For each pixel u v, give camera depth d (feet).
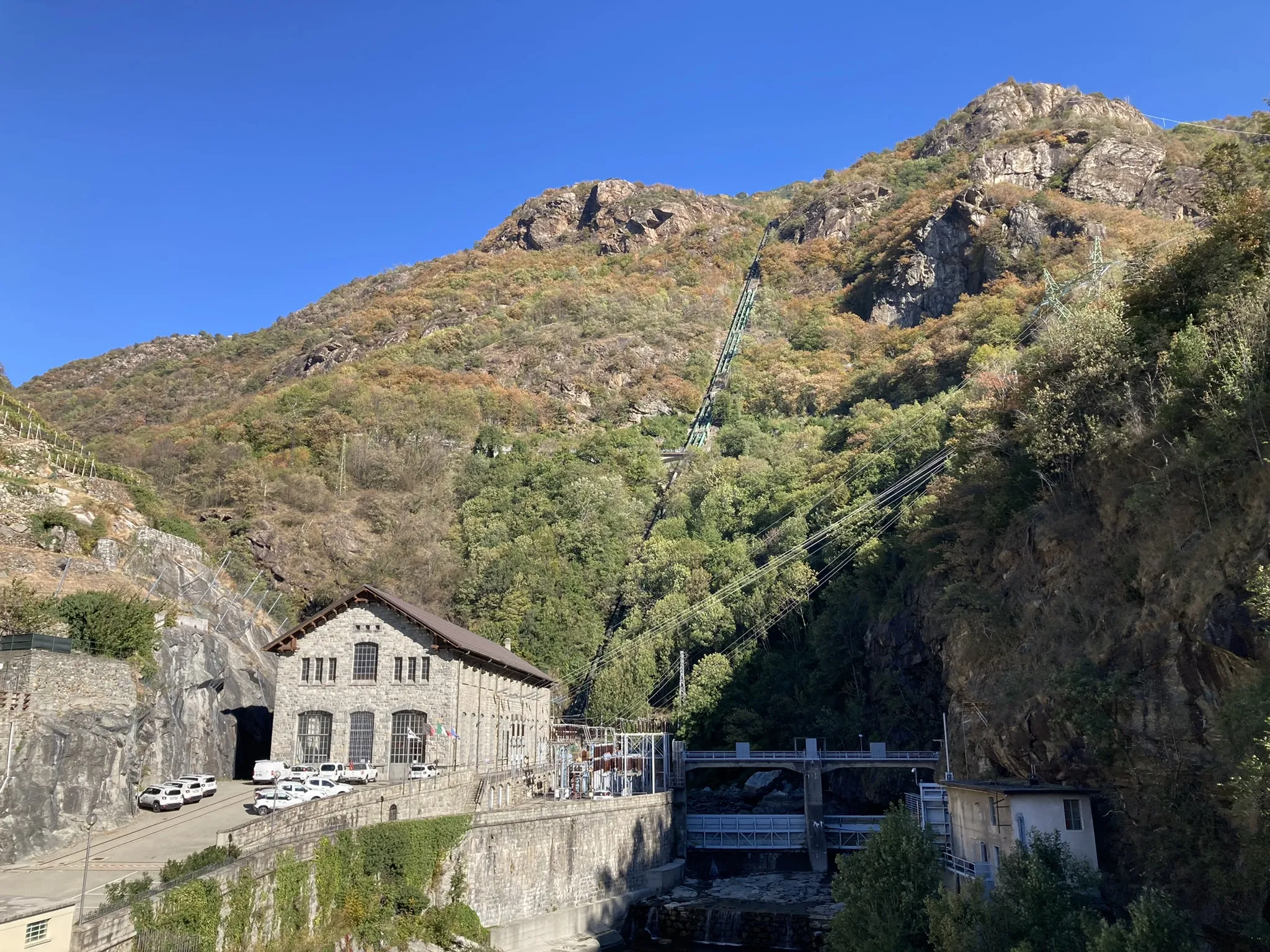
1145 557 146.00
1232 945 106.73
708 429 615.57
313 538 409.90
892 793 266.36
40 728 141.18
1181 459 138.62
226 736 215.72
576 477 478.59
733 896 212.84
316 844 130.21
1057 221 588.91
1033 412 197.57
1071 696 146.20
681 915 197.67
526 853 177.47
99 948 90.33
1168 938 95.61
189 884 103.71
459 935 150.41
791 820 244.63
